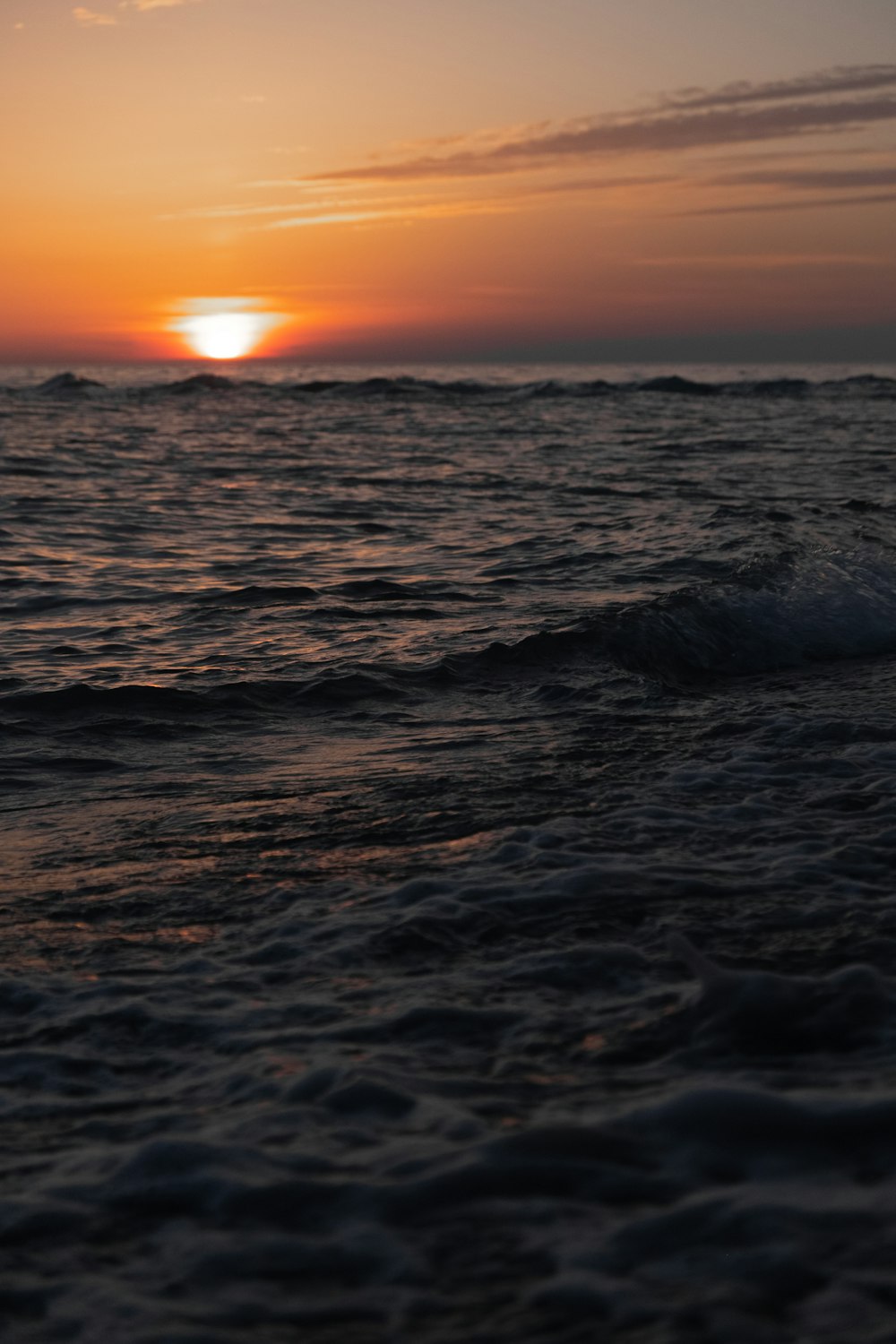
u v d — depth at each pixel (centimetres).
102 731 580
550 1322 158
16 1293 170
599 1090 226
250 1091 236
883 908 335
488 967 303
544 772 501
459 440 2792
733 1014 254
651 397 4891
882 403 4438
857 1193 181
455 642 761
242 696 637
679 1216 178
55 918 350
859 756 511
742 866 376
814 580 908
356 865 391
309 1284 170
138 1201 195
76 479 1842
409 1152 203
